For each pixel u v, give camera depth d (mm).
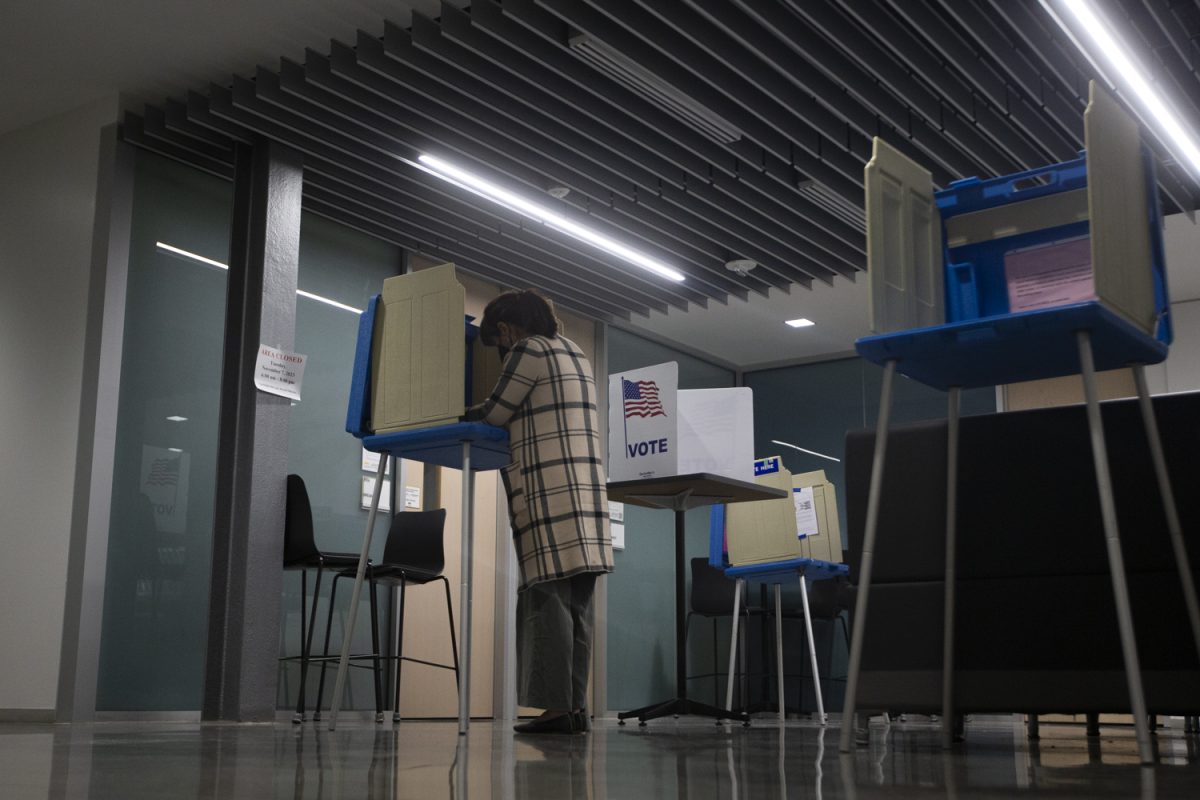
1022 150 5594
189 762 1583
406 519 5547
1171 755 2035
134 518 5078
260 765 1516
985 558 2098
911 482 2211
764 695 7703
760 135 5441
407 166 5715
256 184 5328
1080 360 1731
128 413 5109
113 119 5266
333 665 5809
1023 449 2098
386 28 4684
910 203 2168
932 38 4531
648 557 8227
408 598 6320
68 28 4738
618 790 1146
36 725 4344
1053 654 2004
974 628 2084
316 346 6043
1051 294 2156
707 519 8836
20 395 5262
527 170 5801
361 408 3092
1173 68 4934
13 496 5160
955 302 2262
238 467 5031
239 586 4895
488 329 3150
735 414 4547
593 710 7523
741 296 7570
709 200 6102
